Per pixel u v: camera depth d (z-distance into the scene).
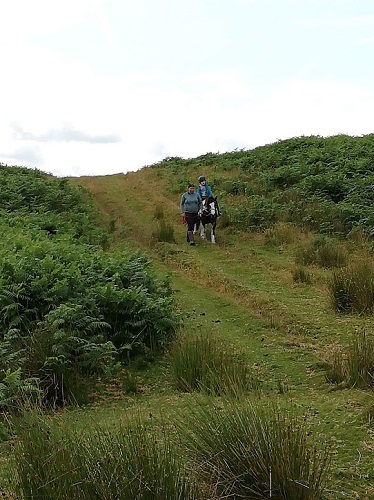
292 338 7.62
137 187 22.67
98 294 7.82
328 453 3.83
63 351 6.43
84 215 16.14
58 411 5.77
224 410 3.85
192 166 25.52
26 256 9.04
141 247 14.15
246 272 11.47
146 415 4.97
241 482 3.20
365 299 8.52
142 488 2.94
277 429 3.33
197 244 14.05
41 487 2.96
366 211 13.93
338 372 5.98
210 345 6.52
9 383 5.49
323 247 12.03
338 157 19.20
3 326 7.40
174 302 9.44
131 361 7.26
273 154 22.62
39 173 25.97
